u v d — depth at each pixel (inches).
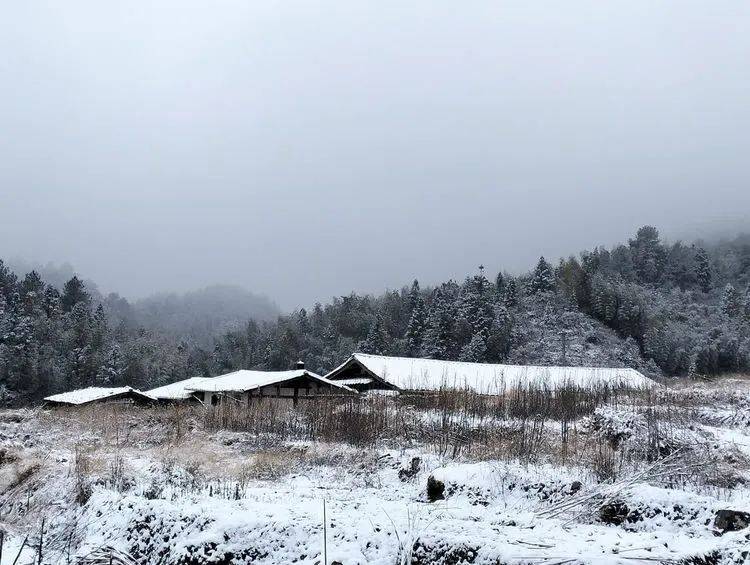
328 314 5083.7
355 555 278.7
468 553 258.5
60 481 552.1
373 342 3966.5
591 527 331.6
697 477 503.8
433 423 907.4
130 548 342.0
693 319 4547.2
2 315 3722.9
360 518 313.1
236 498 418.0
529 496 459.5
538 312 4288.9
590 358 3688.5
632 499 375.6
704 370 3592.5
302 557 286.4
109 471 588.1
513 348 3752.5
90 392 1941.4
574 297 4379.9
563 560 239.5
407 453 737.0
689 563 247.3
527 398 1146.7
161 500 374.0
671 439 652.7
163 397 2026.3
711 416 959.0
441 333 3722.9
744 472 539.2
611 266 5649.6
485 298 3932.1
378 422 938.7
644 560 241.8
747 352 3777.1
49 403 1862.7
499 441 722.8
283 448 862.5
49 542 384.5
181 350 4975.4
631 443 683.4
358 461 733.9
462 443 751.1
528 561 241.6
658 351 3823.8
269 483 580.4
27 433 995.9
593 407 1101.7
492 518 340.8
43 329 3725.4
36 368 3250.5
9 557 366.3
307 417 1055.0
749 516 329.4
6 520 456.8
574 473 520.4
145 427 1137.4
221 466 717.9
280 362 4372.5
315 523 303.6
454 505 442.3
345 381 1836.9
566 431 813.9
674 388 1461.6
